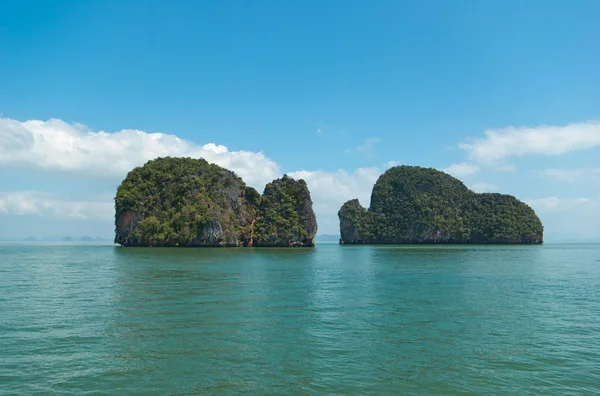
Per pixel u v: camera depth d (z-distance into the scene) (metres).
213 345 15.00
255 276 38.19
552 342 15.86
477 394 11.22
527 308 22.55
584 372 12.80
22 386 11.33
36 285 30.50
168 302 23.48
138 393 10.98
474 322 19.08
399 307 22.64
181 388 11.30
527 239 197.38
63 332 16.59
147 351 14.27
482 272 44.09
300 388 11.38
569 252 105.12
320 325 18.23
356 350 14.66
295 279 36.19
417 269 47.78
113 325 17.81
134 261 56.53
